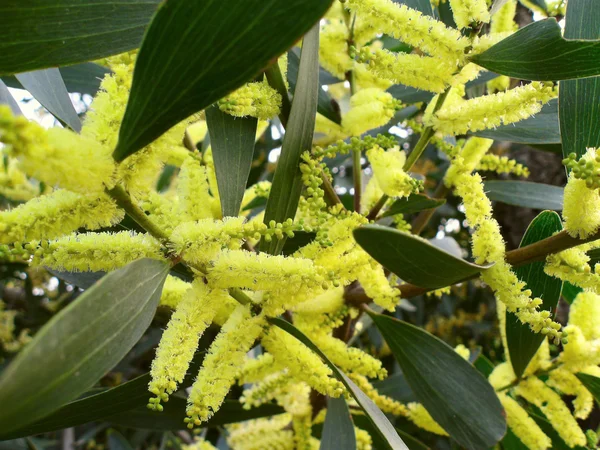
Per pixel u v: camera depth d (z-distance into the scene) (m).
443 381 0.23
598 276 0.17
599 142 0.19
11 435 0.18
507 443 0.30
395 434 0.17
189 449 0.32
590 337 0.25
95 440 0.53
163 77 0.12
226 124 0.20
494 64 0.19
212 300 0.16
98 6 0.15
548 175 0.44
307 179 0.19
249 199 0.28
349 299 0.24
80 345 0.11
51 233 0.14
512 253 0.18
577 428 0.26
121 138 0.13
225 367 0.17
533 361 0.26
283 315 0.26
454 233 0.55
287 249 0.25
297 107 0.18
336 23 0.27
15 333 0.51
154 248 0.15
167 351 0.15
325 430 0.23
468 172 0.19
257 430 0.29
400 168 0.22
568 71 0.18
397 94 0.31
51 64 0.16
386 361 0.51
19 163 0.11
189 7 0.11
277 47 0.12
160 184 0.40
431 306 0.59
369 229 0.14
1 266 0.48
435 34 0.18
